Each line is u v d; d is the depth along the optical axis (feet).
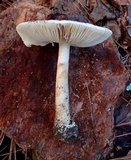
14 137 0.59
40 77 0.62
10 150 0.64
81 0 0.77
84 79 0.62
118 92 0.63
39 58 0.62
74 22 0.46
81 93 0.62
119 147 0.66
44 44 0.60
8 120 0.59
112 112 0.62
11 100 0.60
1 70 0.62
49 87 0.61
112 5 0.80
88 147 0.60
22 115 0.60
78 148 0.60
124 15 0.78
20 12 0.65
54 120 0.58
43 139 0.59
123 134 0.66
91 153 0.60
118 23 0.77
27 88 0.61
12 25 0.64
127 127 0.68
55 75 0.62
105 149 0.61
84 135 0.60
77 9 0.74
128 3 0.79
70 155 0.59
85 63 0.63
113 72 0.63
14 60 0.62
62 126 0.56
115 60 0.64
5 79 0.61
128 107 0.70
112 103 0.62
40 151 0.59
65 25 0.46
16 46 0.63
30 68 0.62
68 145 0.59
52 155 0.59
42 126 0.59
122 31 0.77
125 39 0.76
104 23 0.77
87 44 0.58
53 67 0.62
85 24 0.46
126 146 0.66
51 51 0.62
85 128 0.60
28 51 0.63
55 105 0.58
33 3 0.66
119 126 0.68
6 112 0.60
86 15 0.76
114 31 0.76
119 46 0.75
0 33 0.64
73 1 0.75
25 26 0.49
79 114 0.61
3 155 0.65
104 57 0.64
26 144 0.59
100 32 0.50
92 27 0.47
